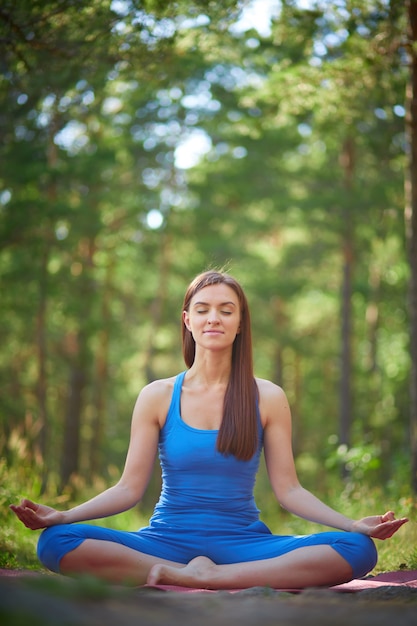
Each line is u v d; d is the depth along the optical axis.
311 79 9.59
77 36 7.75
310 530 8.86
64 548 3.83
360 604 2.59
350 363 19.30
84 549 3.82
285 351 29.61
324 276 23.58
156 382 4.44
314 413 31.66
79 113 15.61
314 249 21.34
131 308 23.52
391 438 21.77
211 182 20.39
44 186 17.66
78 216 17.34
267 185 20.17
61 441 23.06
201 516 4.12
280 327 25.61
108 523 9.77
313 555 3.81
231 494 4.17
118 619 1.91
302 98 9.89
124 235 21.14
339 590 3.54
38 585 2.12
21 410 17.53
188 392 4.34
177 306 22.78
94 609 1.98
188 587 3.73
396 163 17.17
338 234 19.41
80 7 7.47
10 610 1.73
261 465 20.17
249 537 4.10
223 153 20.72
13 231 17.12
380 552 6.14
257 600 2.64
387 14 8.75
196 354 4.43
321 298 27.33
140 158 20.30
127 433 28.53
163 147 19.86
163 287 22.61
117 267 22.75
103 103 15.60
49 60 8.17
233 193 20.62
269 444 4.36
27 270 17.78
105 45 7.89
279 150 19.59
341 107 9.88
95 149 18.62
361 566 3.86
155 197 20.27
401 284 20.36
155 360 23.84
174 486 4.21
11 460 8.46
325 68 9.33
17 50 7.95
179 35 8.16
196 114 18.92
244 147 19.45
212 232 21.47
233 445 4.16
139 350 25.30
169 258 22.77
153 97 18.06
